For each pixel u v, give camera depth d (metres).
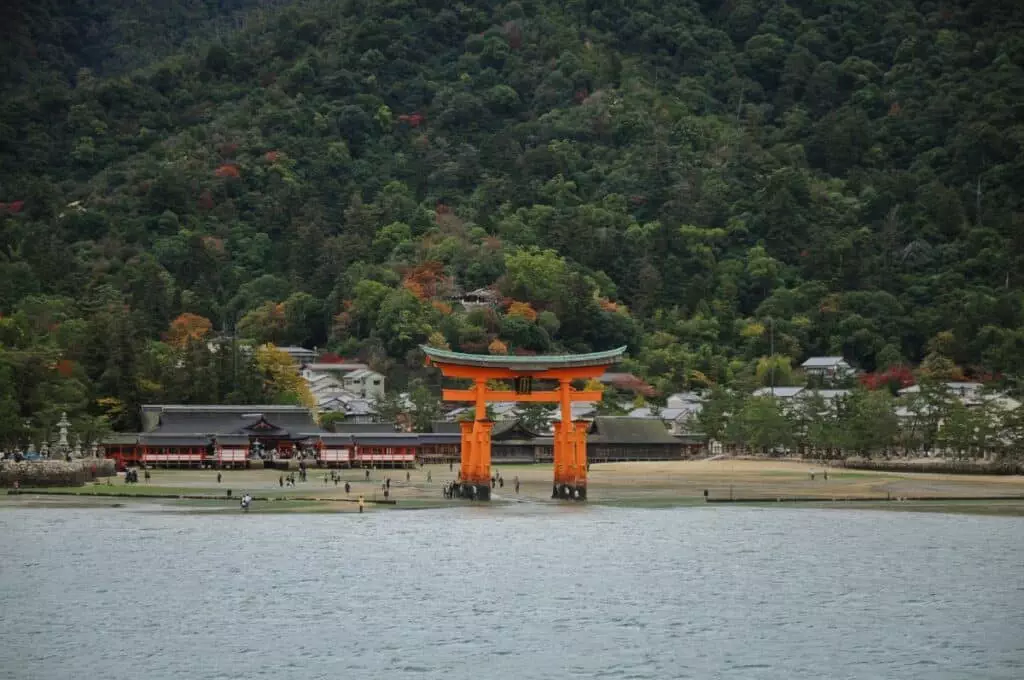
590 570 118.38
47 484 188.75
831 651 89.25
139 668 84.69
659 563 122.44
